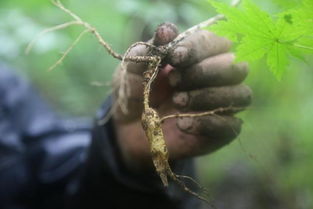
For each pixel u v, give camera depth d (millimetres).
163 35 414
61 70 1551
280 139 919
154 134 414
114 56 438
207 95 428
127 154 573
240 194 1104
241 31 396
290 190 921
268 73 696
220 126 441
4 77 932
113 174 597
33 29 1025
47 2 1069
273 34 393
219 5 389
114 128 601
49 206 818
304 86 823
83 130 912
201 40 417
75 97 1527
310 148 881
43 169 819
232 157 1177
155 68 417
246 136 823
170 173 418
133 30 912
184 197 640
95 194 633
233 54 439
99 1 1177
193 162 673
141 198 606
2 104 875
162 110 487
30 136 865
